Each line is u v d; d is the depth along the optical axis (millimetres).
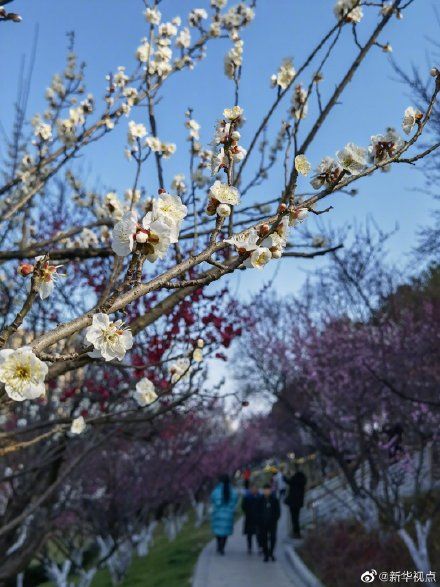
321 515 14977
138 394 3824
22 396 1698
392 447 10586
